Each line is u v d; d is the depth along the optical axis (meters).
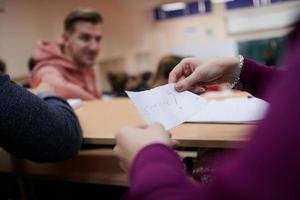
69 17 1.92
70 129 0.68
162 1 5.79
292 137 0.25
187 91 0.64
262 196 0.26
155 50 6.61
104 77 4.61
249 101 0.81
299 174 0.25
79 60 1.96
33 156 0.65
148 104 0.59
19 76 3.20
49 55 1.87
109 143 0.72
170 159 0.37
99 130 0.78
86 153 0.81
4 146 0.64
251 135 0.29
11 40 3.12
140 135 0.42
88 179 0.82
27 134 0.61
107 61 4.83
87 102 1.21
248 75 0.68
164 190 0.32
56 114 0.67
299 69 0.26
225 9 6.14
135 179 0.35
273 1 5.64
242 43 3.76
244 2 5.96
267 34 5.81
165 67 1.75
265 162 0.26
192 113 0.60
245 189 0.26
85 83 1.98
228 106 0.79
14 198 1.02
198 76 0.65
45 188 1.00
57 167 0.86
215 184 0.29
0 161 0.92
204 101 0.64
